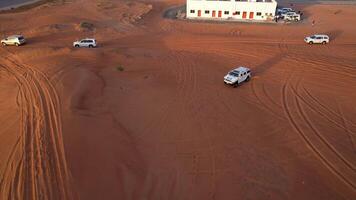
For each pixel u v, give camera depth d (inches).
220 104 1164.5
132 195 704.4
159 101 1170.0
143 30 2213.3
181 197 719.7
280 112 1116.5
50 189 681.0
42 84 1211.2
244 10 2487.7
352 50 1775.3
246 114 1098.1
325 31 2202.3
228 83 1302.9
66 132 872.3
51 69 1370.6
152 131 978.7
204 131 989.2
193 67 1515.7
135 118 1047.6
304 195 745.6
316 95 1246.3
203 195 730.2
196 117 1069.1
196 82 1349.7
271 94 1251.8
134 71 1449.3
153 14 2701.8
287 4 3159.5
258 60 1617.9
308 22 2461.9
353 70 1475.1
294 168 835.4
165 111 1099.9
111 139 884.0
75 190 681.6
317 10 2898.6
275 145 931.3
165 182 764.0
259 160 862.5
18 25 2249.0
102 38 2005.4
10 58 1572.3
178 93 1242.0
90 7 2783.0
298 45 1868.8
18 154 792.9
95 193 684.7
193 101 1179.9
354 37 2052.2
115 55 1635.1
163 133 970.7
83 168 746.8
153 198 707.4
